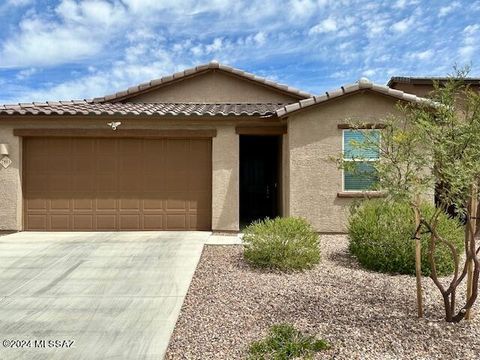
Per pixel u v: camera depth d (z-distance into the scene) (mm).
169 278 7820
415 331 5242
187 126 12586
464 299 6480
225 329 5512
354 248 8883
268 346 4812
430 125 4906
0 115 11945
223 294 6883
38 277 7984
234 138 12594
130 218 12672
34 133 12391
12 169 12359
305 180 12062
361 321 5598
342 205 11992
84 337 5391
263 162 18266
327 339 5051
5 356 4887
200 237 11648
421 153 4961
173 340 5277
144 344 5152
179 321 5863
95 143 12688
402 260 7984
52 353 4961
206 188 12766
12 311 6305
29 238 11453
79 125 12453
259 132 12609
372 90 11680
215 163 12562
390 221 8250
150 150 12742
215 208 12523
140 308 6359
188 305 6465
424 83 16000
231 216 12508
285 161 12727
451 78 5426
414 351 4750
